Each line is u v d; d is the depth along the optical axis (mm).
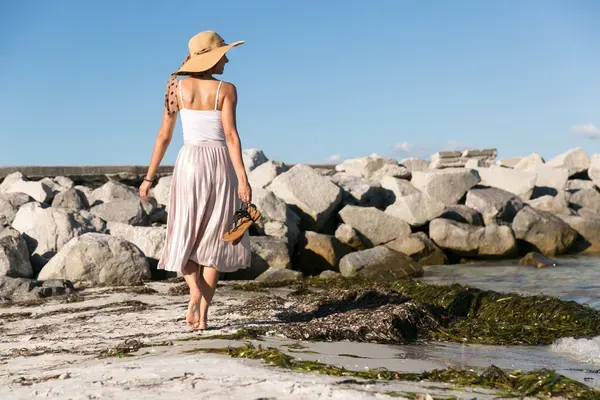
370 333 5730
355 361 4391
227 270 5430
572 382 3555
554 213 22250
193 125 5293
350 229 17953
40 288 10422
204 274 5398
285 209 17297
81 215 15000
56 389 3275
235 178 5371
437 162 28141
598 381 4469
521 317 7395
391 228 18734
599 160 26422
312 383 3143
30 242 13953
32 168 19828
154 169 5602
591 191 24453
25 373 4008
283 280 12438
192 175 5234
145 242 13945
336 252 17016
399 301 7305
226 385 3143
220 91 5293
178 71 5312
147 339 5230
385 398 2932
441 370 3926
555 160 27828
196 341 4871
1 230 13000
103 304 8688
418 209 19359
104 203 16922
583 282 13281
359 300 7418
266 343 4941
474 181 21672
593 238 20703
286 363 3791
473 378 3695
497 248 18516
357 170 24703
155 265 13742
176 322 6469
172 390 3096
